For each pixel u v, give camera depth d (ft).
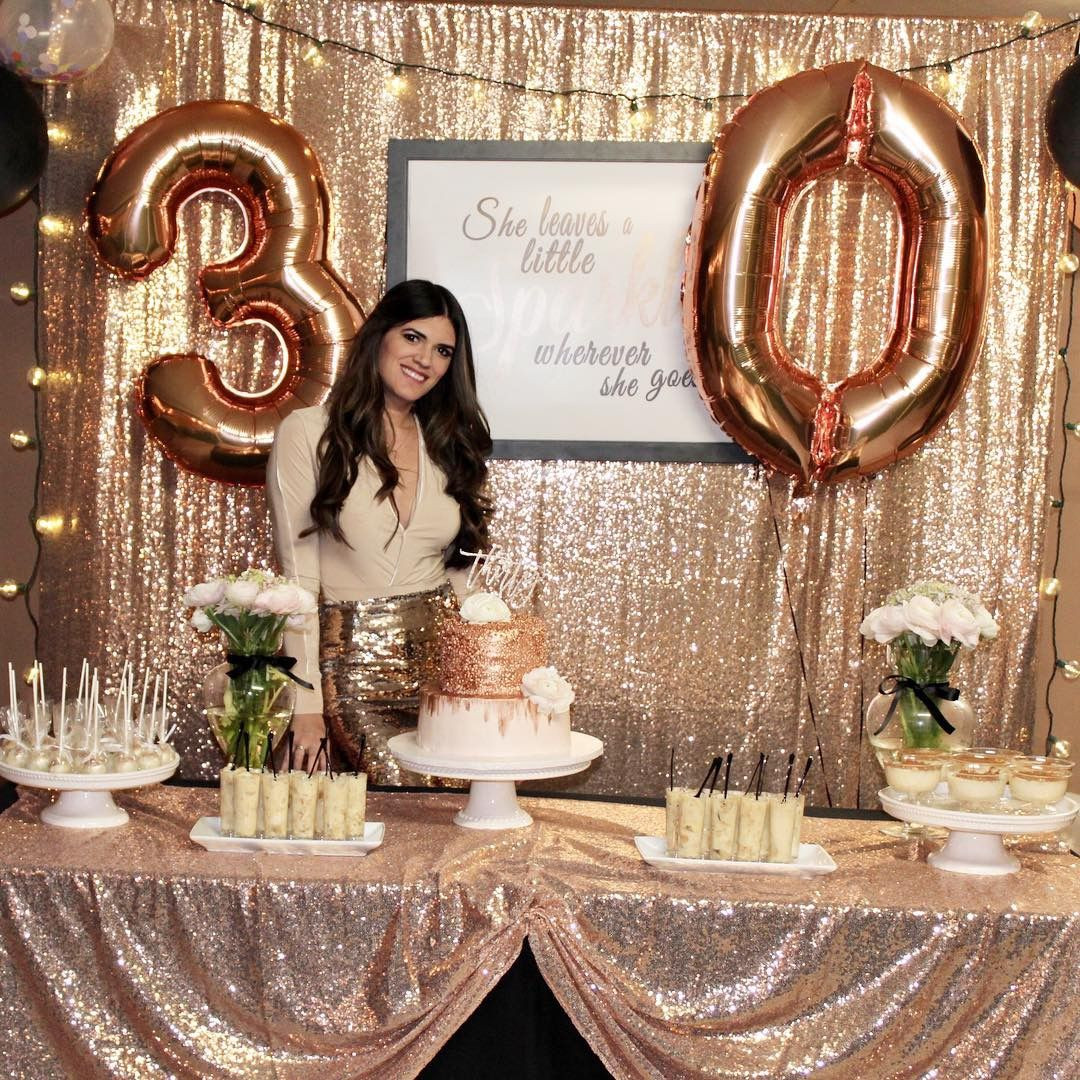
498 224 10.91
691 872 6.52
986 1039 6.06
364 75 10.96
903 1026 6.10
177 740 11.34
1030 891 6.34
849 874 6.55
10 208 9.84
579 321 10.98
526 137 11.00
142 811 7.32
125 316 11.09
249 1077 6.16
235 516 11.24
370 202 11.03
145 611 11.30
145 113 10.94
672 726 11.30
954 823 6.47
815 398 9.93
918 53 10.93
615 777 11.32
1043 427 11.11
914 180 9.93
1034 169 10.96
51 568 11.26
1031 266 11.03
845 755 11.30
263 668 7.13
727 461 10.99
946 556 11.21
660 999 6.16
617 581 11.26
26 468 12.54
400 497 9.22
